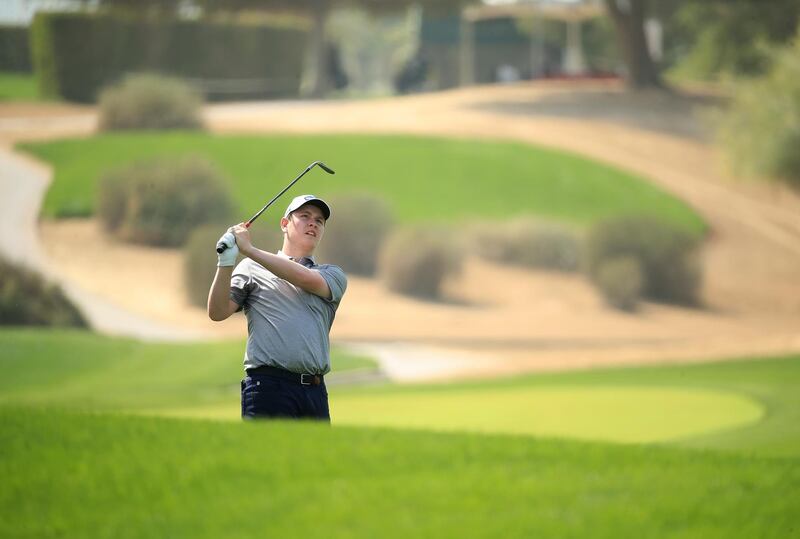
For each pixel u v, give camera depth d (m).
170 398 76.38
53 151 172.88
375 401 63.00
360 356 99.12
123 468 20.83
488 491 20.16
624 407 57.00
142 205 147.62
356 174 174.88
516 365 101.75
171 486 19.98
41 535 17.88
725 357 101.19
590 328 130.38
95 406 69.94
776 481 22.48
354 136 188.38
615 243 147.50
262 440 22.59
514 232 153.75
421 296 141.25
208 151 173.25
